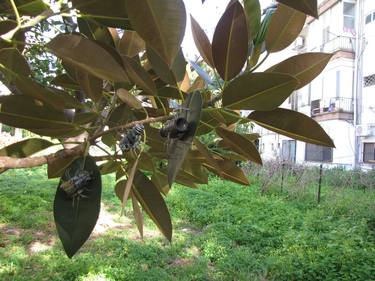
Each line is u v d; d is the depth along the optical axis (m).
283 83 0.61
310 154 12.43
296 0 0.52
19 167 0.66
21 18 0.66
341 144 11.27
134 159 0.78
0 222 5.12
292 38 0.73
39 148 0.84
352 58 11.37
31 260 3.79
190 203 6.39
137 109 0.82
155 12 0.51
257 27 0.74
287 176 8.23
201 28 0.78
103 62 0.57
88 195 0.71
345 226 4.96
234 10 0.62
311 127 0.69
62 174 0.79
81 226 0.70
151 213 0.85
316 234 4.70
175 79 0.76
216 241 4.55
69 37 0.57
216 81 0.73
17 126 0.76
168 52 0.53
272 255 4.12
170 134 0.59
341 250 3.90
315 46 12.66
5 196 6.47
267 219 5.45
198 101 0.58
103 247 4.28
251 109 0.66
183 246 4.50
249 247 4.46
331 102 11.58
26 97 0.72
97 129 0.81
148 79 0.75
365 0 10.77
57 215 0.70
